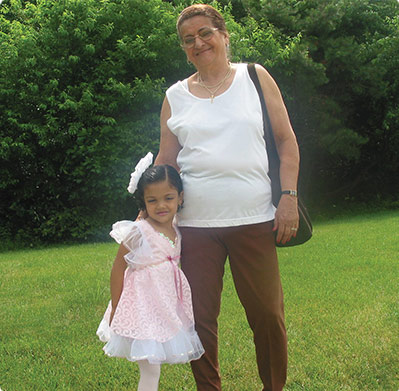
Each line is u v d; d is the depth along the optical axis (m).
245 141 2.45
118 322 2.45
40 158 9.39
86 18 9.16
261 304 2.53
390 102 13.39
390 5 14.24
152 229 2.57
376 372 3.17
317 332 3.80
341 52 12.06
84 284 5.35
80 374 3.24
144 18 9.80
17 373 3.31
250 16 12.35
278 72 11.25
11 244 9.27
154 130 9.48
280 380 2.64
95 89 9.45
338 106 12.44
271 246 2.56
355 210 13.60
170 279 2.55
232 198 2.46
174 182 2.53
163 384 3.09
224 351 3.50
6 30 10.34
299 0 12.75
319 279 5.37
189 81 2.64
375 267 5.86
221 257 2.56
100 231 9.65
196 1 10.57
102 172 9.25
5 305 4.75
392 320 4.01
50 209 9.77
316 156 13.76
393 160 14.22
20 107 9.24
